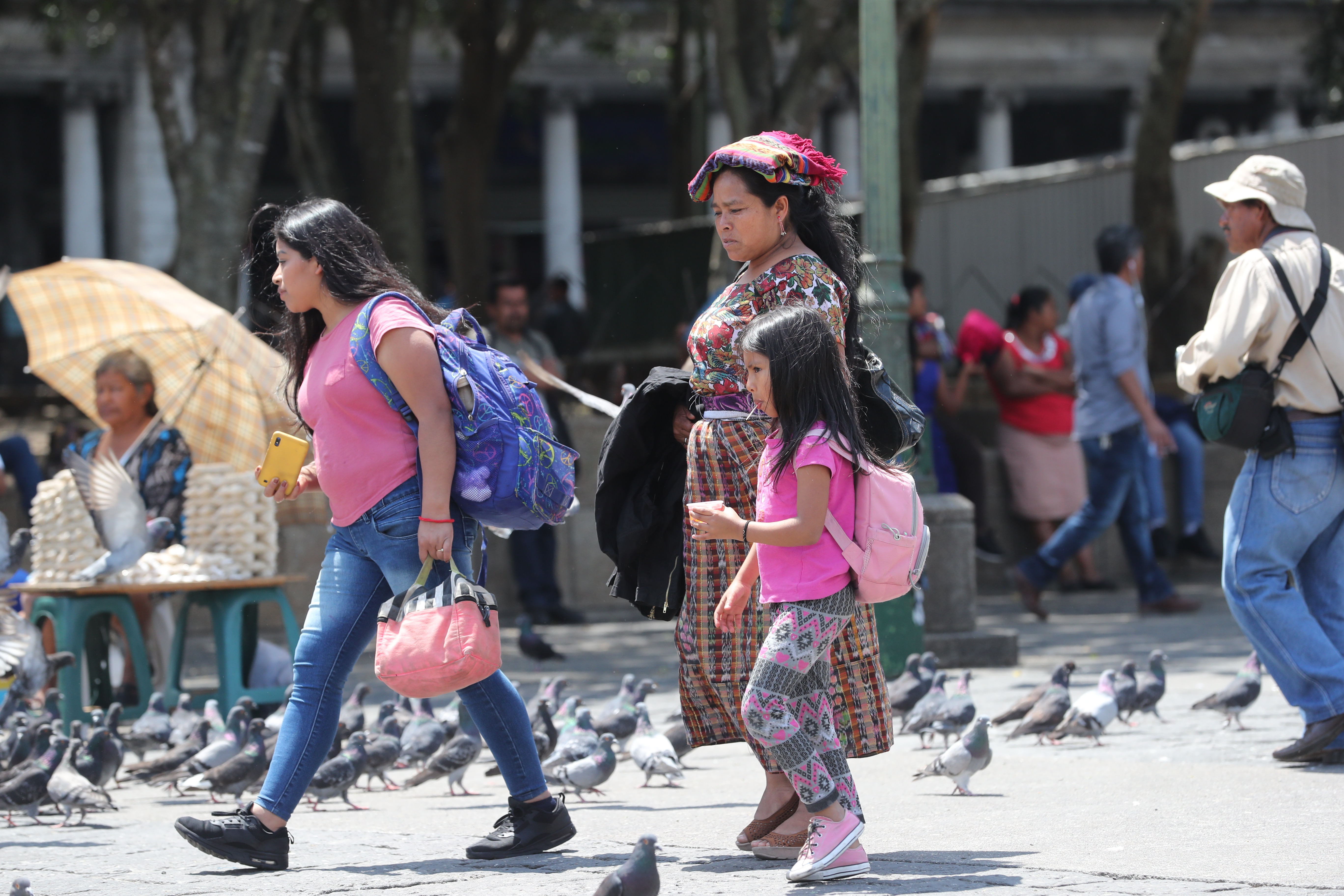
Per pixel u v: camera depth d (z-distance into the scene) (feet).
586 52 490.49
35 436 274.16
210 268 179.42
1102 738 100.32
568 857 65.77
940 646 137.28
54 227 547.49
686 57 337.52
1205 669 130.72
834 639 60.49
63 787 79.92
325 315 67.36
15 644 97.55
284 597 115.75
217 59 180.86
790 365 59.06
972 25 552.00
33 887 61.46
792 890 57.16
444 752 88.38
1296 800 73.87
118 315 125.90
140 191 490.08
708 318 64.23
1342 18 322.75
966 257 260.21
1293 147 237.86
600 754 82.94
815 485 58.65
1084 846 64.03
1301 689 84.58
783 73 478.59
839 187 66.13
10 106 534.37
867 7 133.39
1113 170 253.65
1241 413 83.97
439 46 318.24
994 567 209.15
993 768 89.15
